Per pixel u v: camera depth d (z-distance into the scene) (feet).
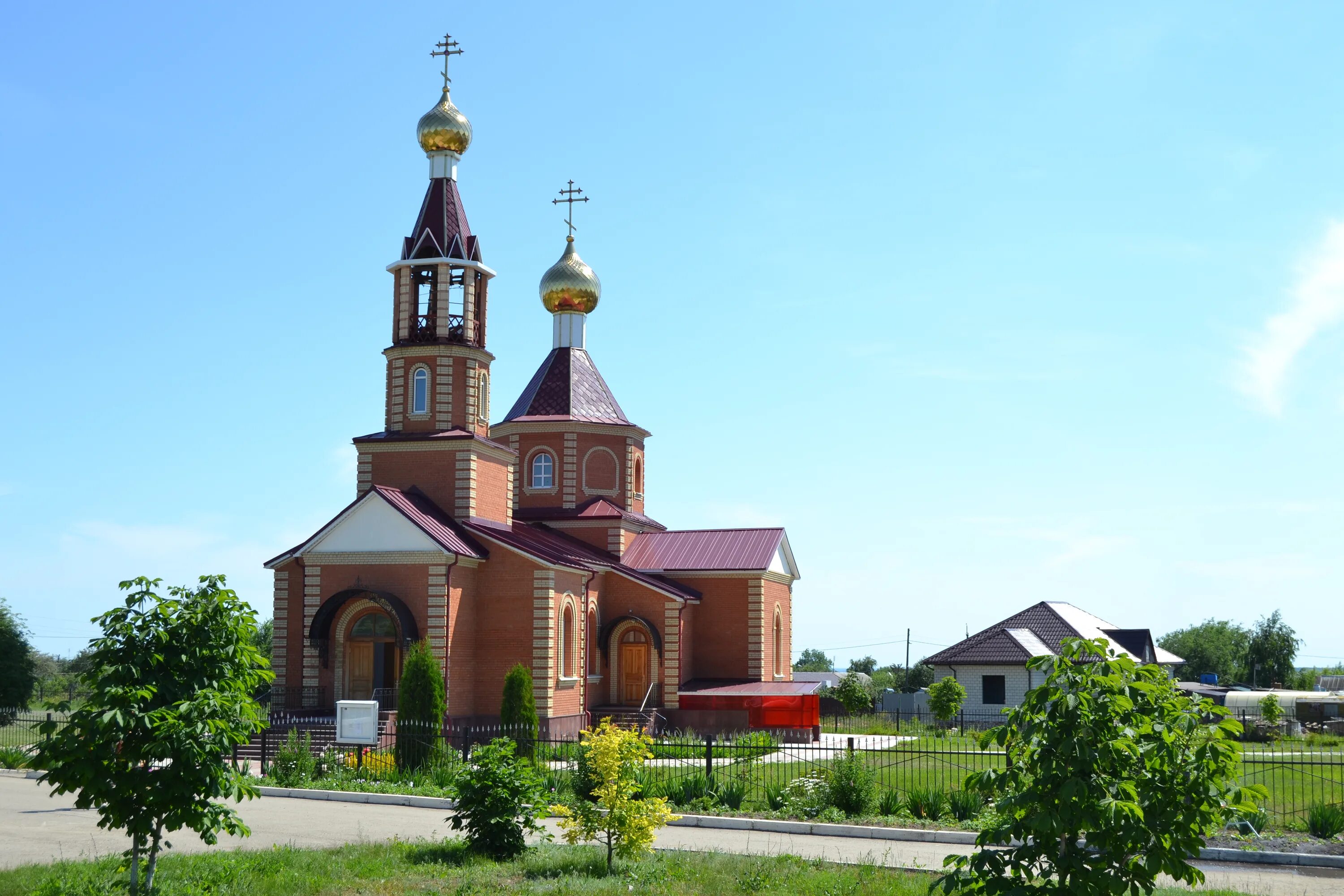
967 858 42.37
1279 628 351.87
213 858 60.54
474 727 119.85
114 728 46.96
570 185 180.55
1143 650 220.02
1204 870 63.72
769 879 57.77
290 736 101.24
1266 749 143.84
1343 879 61.31
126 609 49.60
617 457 171.42
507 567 133.69
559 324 177.68
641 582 153.28
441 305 140.36
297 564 137.39
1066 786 39.22
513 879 58.54
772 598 169.58
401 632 125.18
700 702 150.71
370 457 140.15
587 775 64.69
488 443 140.56
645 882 57.93
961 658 192.85
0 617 167.02
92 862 60.08
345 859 61.36
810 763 104.88
